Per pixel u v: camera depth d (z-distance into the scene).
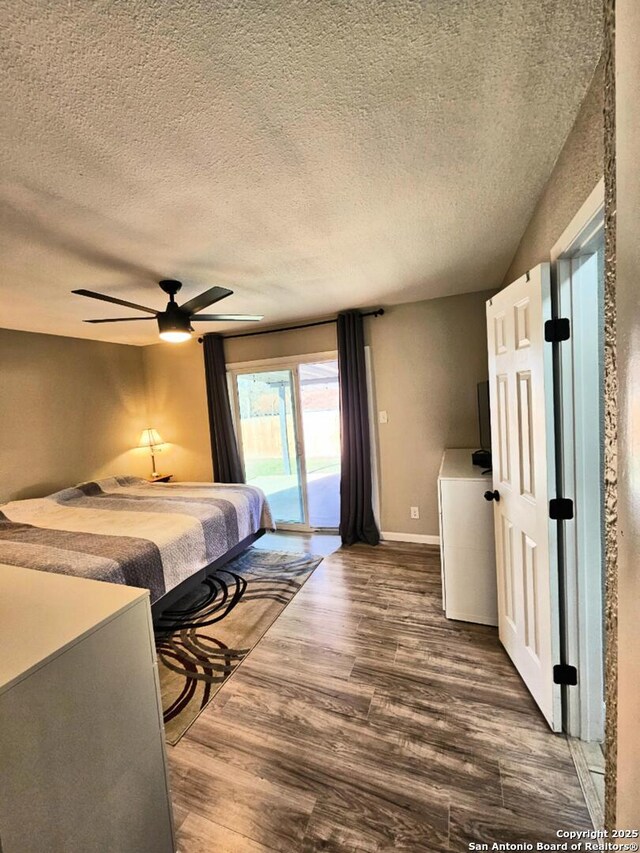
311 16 0.86
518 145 1.38
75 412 4.12
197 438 4.78
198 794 1.42
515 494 1.83
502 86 1.10
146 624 1.21
